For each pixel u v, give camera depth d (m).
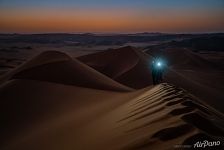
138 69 60.22
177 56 124.75
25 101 24.44
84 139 8.86
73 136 10.29
